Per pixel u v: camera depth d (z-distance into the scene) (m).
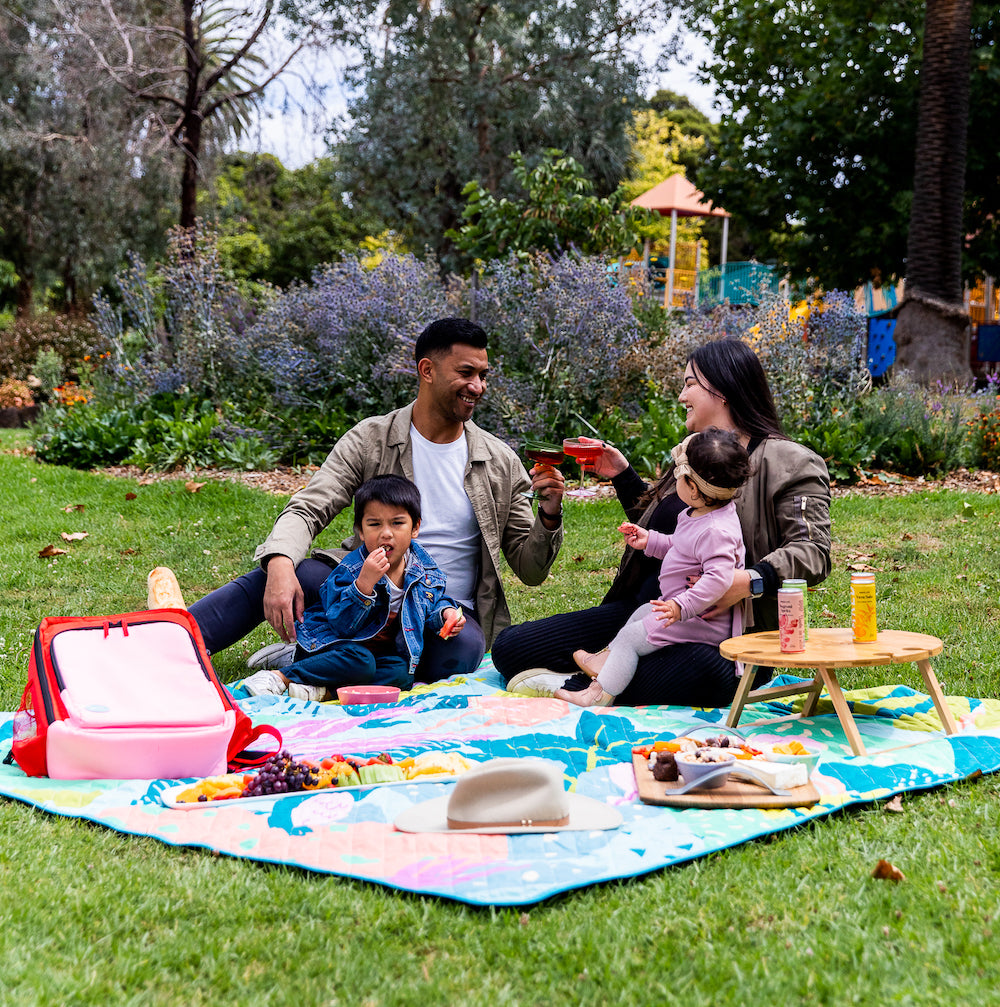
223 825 2.72
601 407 9.67
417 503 4.22
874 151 17.27
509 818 2.66
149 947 2.14
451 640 4.38
